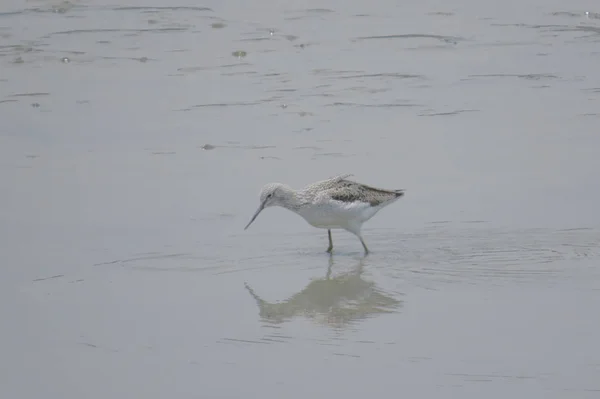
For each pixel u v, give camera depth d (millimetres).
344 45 25609
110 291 12547
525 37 26172
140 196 16062
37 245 14055
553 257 13477
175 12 29062
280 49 25312
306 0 30422
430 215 15242
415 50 25078
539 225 14625
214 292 12578
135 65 24016
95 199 15938
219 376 10062
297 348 10734
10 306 12008
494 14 28766
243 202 15852
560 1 30234
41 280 12844
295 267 13531
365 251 14109
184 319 11633
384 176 16719
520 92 21484
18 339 11070
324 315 11727
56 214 15281
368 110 20453
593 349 10406
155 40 26172
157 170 17266
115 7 29578
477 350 10469
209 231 14750
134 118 20141
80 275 13047
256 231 14891
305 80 22562
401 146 18266
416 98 21188
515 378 9773
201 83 22516
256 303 12156
